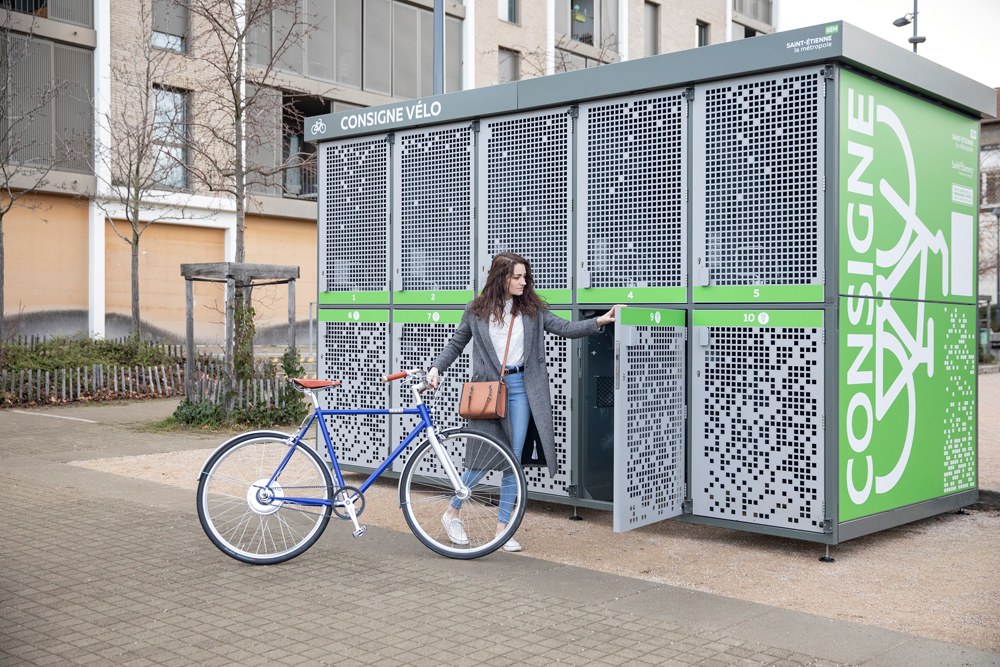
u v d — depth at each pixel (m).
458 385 6.62
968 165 6.27
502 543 4.97
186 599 4.17
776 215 5.18
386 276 7.09
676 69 5.47
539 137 6.21
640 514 5.06
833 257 4.98
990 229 32.09
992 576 4.72
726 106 5.36
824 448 5.01
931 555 5.18
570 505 6.62
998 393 17.31
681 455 5.47
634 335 5.00
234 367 11.52
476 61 27.73
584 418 6.06
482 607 4.05
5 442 9.96
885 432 5.42
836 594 4.39
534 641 3.61
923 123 5.75
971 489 6.35
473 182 6.56
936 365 5.93
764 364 5.22
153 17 21.80
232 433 10.89
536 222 6.23
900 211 5.53
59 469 8.00
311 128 7.53
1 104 17.81
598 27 29.38
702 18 32.53
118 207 22.14
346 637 3.66
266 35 23.30
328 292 7.48
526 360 5.14
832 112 4.96
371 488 7.02
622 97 5.80
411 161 6.94
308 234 26.64
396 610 4.01
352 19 25.52
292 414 11.53
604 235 5.90
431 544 5.01
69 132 21.33
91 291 21.91
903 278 5.57
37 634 3.70
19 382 14.52
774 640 3.63
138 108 21.45
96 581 4.46
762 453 5.23
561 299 6.10
